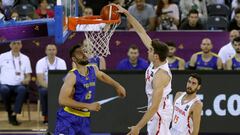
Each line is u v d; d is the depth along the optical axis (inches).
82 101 472.4
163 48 462.9
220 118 649.0
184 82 639.1
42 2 795.4
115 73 644.1
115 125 649.0
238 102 648.4
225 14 867.4
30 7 796.6
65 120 474.6
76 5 527.2
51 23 415.2
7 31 415.5
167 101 483.5
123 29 802.8
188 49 762.2
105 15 484.7
